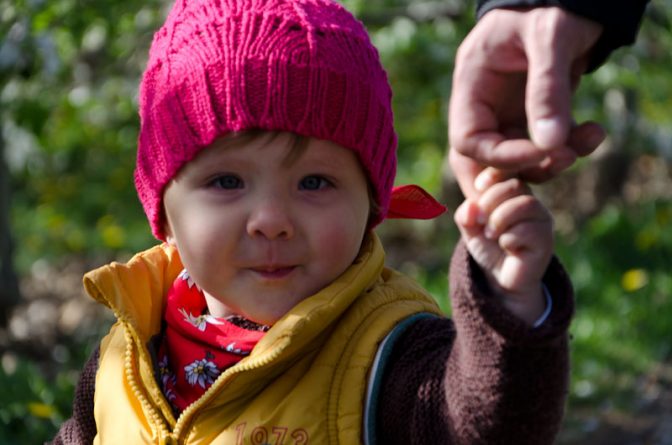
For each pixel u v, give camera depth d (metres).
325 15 1.96
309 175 1.87
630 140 7.97
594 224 7.34
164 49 1.99
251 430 1.86
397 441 1.79
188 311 2.10
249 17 1.91
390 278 2.13
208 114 1.86
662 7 6.43
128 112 7.13
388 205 2.08
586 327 5.81
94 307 6.94
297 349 1.87
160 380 2.06
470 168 1.47
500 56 1.38
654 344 5.66
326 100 1.86
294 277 1.88
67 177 9.04
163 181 1.96
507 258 1.44
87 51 6.20
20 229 8.48
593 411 4.87
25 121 5.10
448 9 6.36
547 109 1.26
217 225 1.87
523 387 1.48
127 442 2.03
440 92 6.77
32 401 3.89
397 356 1.84
